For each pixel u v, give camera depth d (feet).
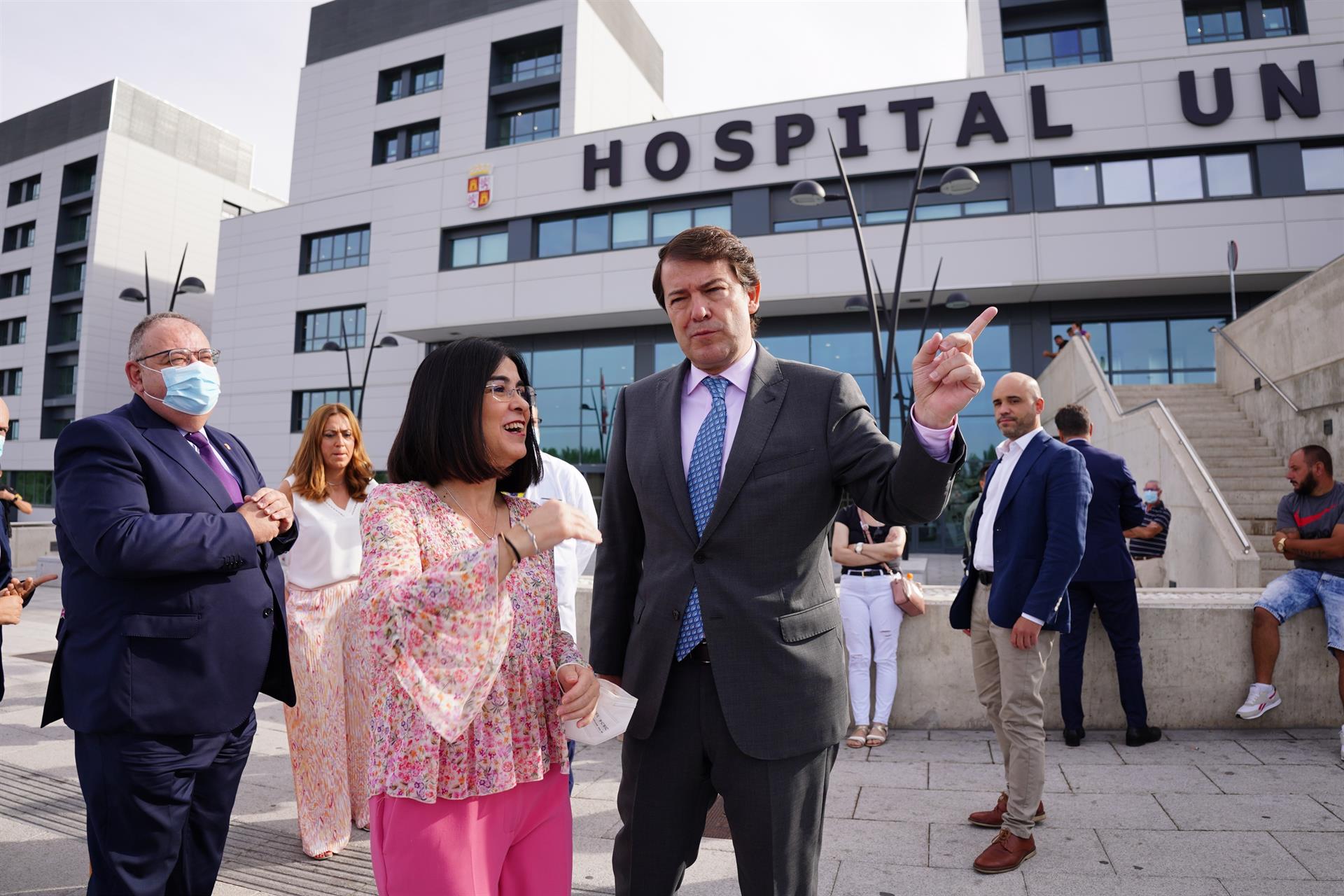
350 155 100.48
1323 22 71.72
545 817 5.15
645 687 5.87
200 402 7.30
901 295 64.54
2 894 8.69
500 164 78.33
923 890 8.51
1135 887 8.45
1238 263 58.44
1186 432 35.88
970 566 11.00
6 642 25.53
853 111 67.26
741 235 69.15
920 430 4.99
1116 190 62.34
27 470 129.49
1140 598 15.40
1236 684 14.39
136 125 136.56
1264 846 9.37
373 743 4.67
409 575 4.37
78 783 12.41
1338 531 13.30
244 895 8.79
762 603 5.58
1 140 144.05
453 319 78.07
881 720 14.39
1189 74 61.11
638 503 6.32
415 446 5.01
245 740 7.31
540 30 90.99
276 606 7.53
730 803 5.63
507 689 4.92
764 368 6.14
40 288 133.90
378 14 100.89
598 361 77.61
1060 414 14.78
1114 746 13.56
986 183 64.64
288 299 98.68
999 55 75.41
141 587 6.55
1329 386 29.43
